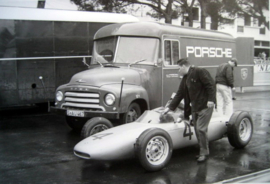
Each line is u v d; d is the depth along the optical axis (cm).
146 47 867
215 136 654
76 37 1154
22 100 1077
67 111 748
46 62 1108
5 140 783
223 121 673
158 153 543
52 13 1119
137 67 843
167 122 603
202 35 1052
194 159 603
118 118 701
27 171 554
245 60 1797
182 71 592
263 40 2642
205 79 568
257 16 1756
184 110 614
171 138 578
